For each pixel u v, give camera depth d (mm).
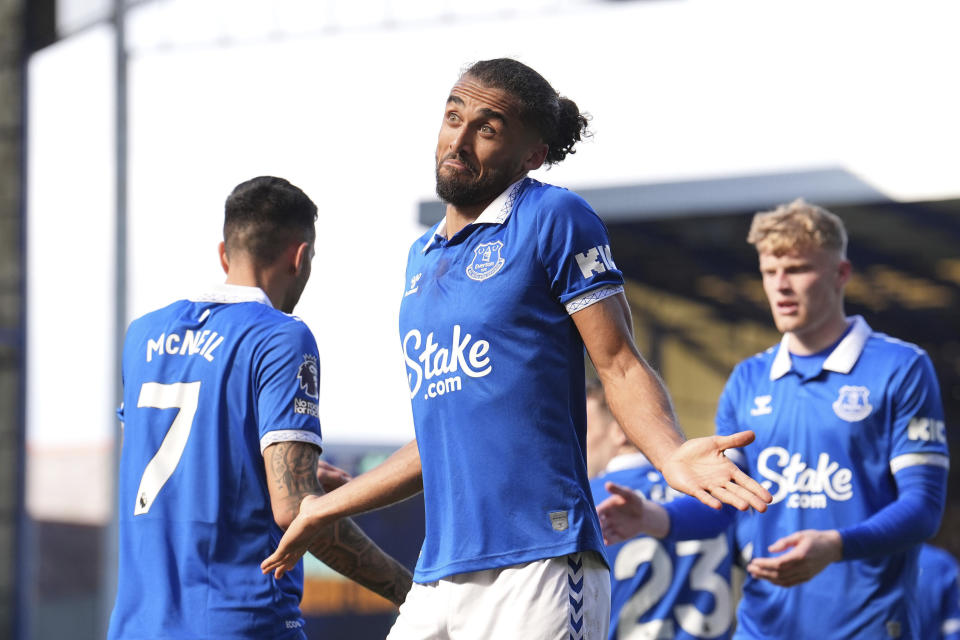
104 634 34812
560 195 7555
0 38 41000
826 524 11547
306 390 9070
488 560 7301
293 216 9859
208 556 8953
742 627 12008
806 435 11695
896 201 31016
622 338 7375
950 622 16844
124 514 9289
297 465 8852
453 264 7672
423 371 7699
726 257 41344
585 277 7398
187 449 9117
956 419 46000
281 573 8430
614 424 14156
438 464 7625
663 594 13648
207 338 9297
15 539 39969
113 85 37844
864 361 11664
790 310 11750
